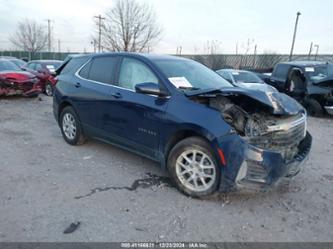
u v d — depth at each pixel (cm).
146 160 450
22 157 447
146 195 337
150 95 363
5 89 945
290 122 319
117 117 406
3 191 334
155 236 263
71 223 277
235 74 1092
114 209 305
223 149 296
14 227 267
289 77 984
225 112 307
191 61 451
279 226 286
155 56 412
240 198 336
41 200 317
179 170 340
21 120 706
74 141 503
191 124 315
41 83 1145
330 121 842
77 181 369
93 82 454
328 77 868
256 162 292
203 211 307
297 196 349
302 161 331
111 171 405
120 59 424
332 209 322
